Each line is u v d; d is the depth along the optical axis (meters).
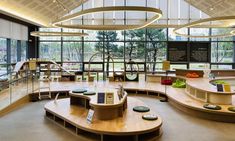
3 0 9.12
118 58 16.06
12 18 12.42
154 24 14.68
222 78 11.79
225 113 6.43
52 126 6.20
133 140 5.14
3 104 7.70
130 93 10.83
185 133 5.62
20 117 6.98
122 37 15.98
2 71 12.23
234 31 10.96
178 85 11.02
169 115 7.23
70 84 11.65
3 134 5.55
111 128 5.16
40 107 8.27
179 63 15.96
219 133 5.61
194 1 13.80
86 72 14.30
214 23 14.66
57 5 12.36
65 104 7.56
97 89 7.95
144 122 5.57
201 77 12.16
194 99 8.21
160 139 5.26
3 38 12.42
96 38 16.02
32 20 12.40
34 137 5.39
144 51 16.03
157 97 10.13
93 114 5.63
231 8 11.97
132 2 16.14
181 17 16.09
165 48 16.03
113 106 5.72
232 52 16.11
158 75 12.71
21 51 14.59
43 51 16.03
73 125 5.73
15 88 10.30
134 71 13.12
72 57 16.11
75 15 7.19
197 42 15.93
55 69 13.78
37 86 10.91
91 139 5.22
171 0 16.06
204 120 6.69
